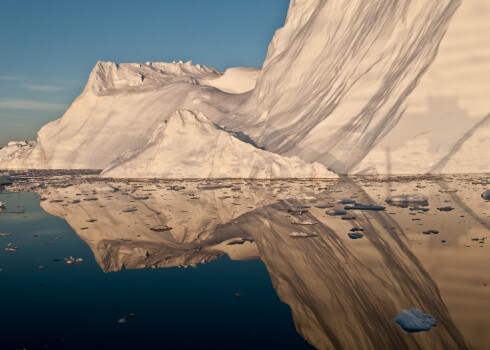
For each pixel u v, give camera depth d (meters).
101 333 3.98
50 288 5.31
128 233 8.65
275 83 35.16
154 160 23.12
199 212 11.04
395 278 5.21
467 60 19.30
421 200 11.36
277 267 5.91
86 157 40.25
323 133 24.52
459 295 4.60
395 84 21.94
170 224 9.51
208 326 4.07
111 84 46.25
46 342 3.82
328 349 3.55
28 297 5.00
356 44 27.78
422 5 23.27
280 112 32.28
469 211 9.66
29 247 7.59
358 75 25.38
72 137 42.16
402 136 19.88
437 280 5.08
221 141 22.70
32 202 14.27
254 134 30.55
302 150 24.17
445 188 13.88
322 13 33.38
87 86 45.03
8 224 10.05
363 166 20.22
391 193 13.32
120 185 19.17
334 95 26.75
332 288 4.98
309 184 17.31
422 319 4.02
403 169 19.28
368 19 28.06
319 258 6.23
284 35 38.22
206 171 22.05
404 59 22.67
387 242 6.98
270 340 3.75
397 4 25.02
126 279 5.62
